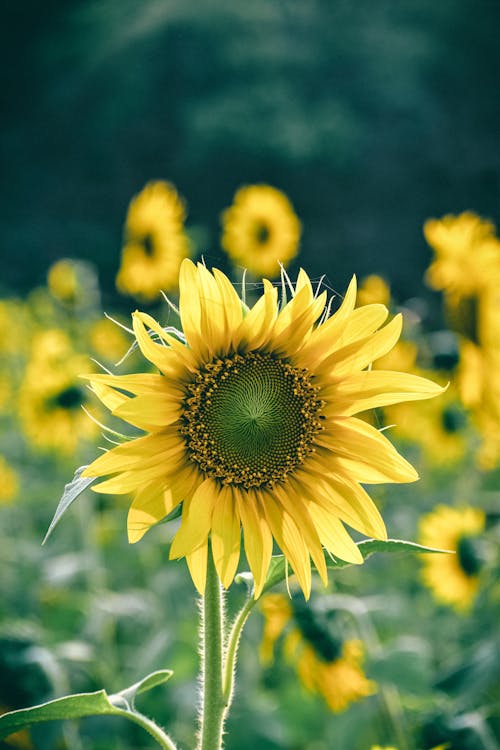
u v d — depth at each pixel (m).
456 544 5.10
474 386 4.99
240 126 27.61
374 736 5.11
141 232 7.32
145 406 2.49
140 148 29.33
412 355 5.65
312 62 29.34
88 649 5.94
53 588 7.07
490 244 4.95
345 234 27.22
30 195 29.67
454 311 5.00
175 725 5.66
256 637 5.93
